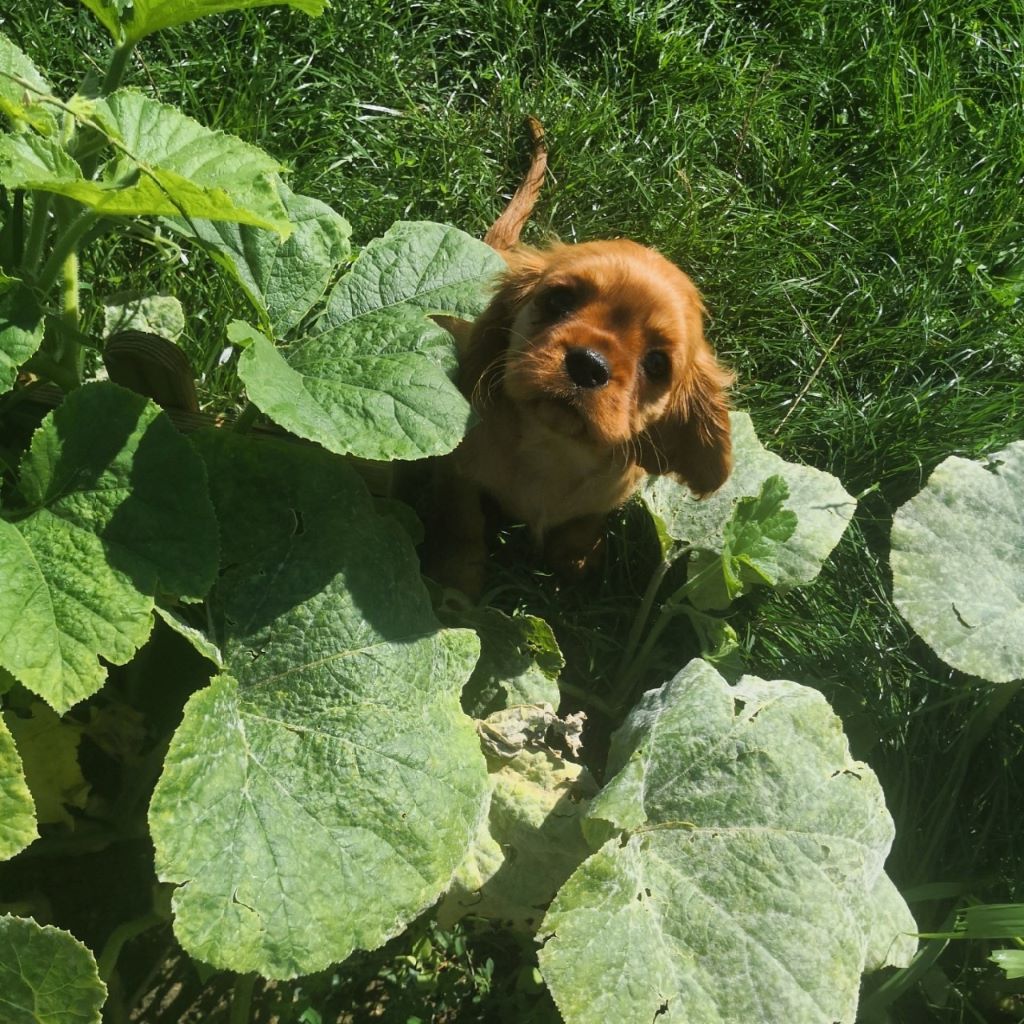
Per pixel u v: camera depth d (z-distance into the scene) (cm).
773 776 50
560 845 51
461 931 54
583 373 56
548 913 44
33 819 38
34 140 43
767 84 92
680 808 49
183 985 50
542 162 84
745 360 80
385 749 46
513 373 57
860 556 72
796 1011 45
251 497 49
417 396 47
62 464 43
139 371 56
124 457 44
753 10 98
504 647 59
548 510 67
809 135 89
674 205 85
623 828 46
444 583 68
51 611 41
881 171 90
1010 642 57
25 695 46
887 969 55
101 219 48
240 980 47
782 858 48
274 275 53
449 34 89
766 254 84
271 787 43
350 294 54
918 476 76
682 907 47
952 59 95
